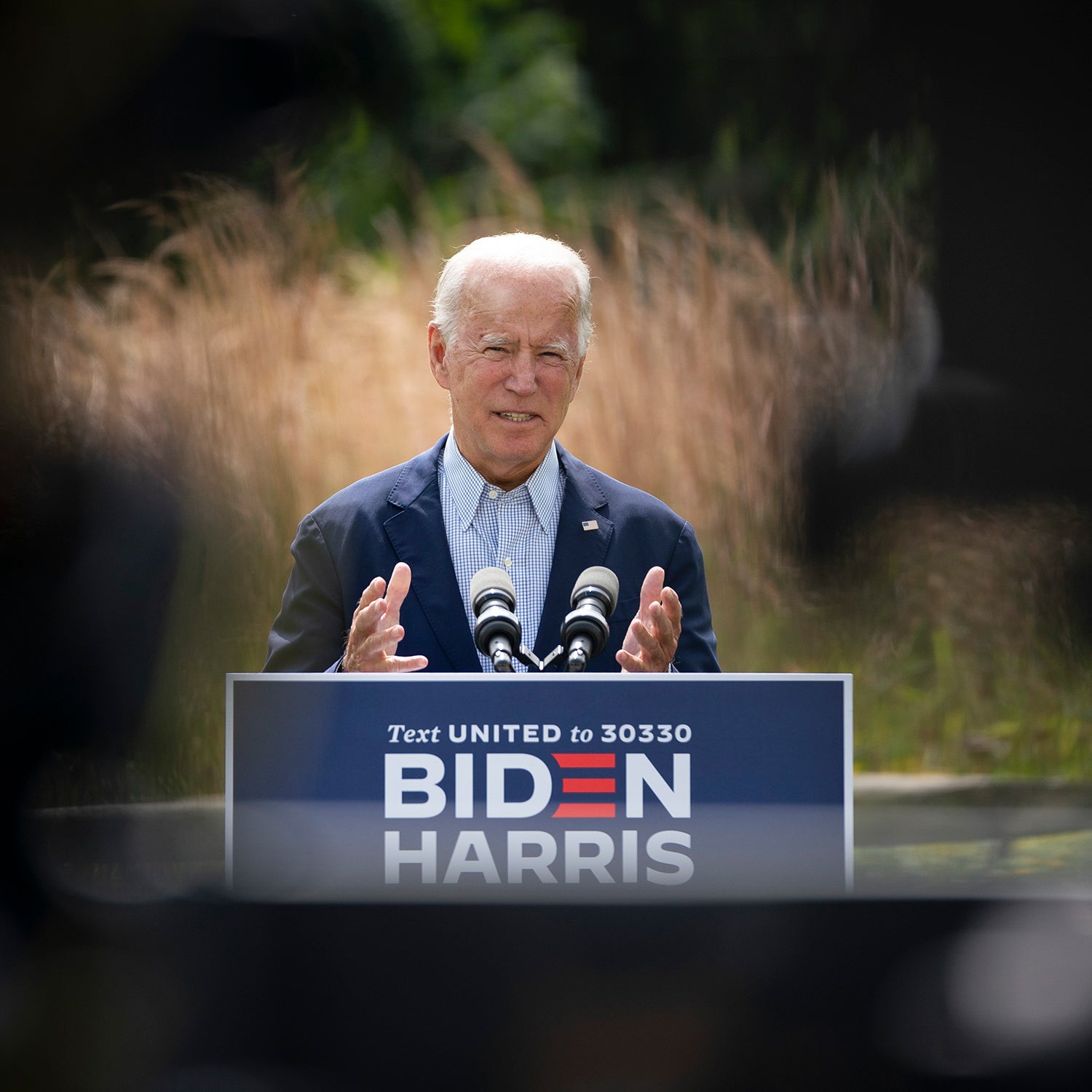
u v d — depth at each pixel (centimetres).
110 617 1279
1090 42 2112
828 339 1930
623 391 1794
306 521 884
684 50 2455
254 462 1622
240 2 1678
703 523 1759
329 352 1784
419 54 2336
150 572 1371
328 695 626
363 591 849
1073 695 1661
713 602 1725
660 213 2183
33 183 1536
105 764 1114
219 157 1742
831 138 2294
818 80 2336
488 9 2502
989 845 1112
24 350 1552
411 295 1920
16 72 1293
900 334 1983
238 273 1752
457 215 2191
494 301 822
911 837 1186
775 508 1786
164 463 1517
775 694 623
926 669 1686
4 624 1195
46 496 1362
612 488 896
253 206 1816
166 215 1711
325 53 2011
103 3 1270
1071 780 1523
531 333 823
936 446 1930
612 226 2098
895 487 1880
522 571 854
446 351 849
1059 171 2109
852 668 1691
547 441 841
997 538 1816
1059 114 2123
